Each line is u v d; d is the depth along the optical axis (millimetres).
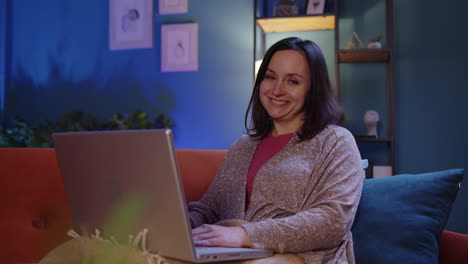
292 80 1474
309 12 3225
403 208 1381
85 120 3594
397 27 3258
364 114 3311
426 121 3189
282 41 1535
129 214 1041
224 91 3498
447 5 3193
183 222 934
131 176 1005
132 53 3646
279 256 1132
